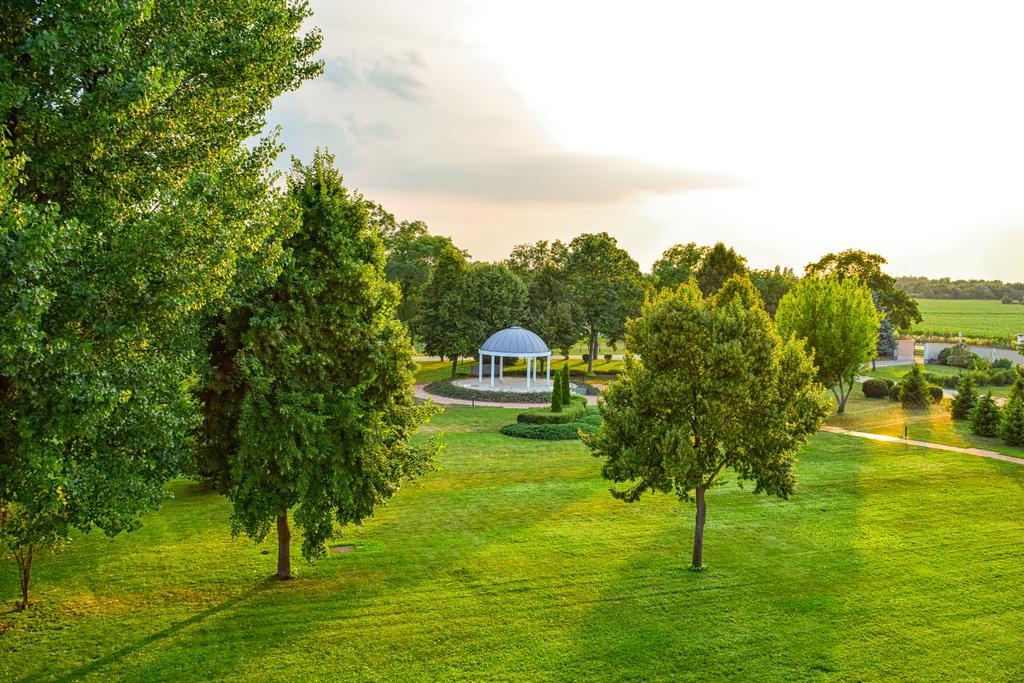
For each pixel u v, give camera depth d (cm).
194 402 1472
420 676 1291
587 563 1867
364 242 1694
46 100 1137
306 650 1377
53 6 1111
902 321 8575
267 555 1892
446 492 2561
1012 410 3562
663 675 1309
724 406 1761
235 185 1518
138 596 1612
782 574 1805
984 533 2142
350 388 1645
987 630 1507
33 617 1488
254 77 1805
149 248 1134
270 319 1477
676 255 11875
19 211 970
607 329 7044
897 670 1338
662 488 1789
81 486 1188
